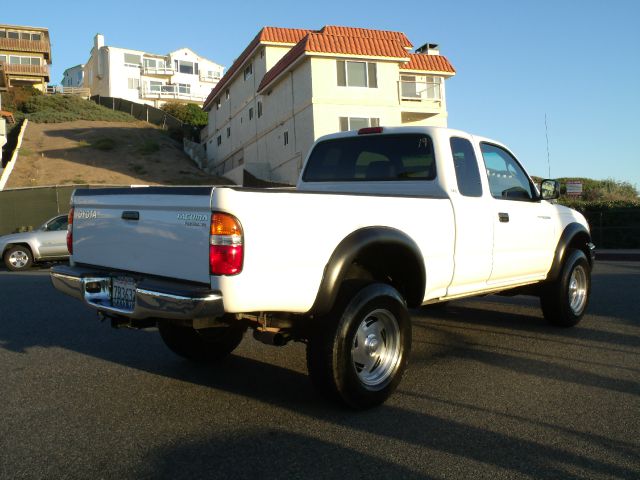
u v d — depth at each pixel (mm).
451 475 3227
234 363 5438
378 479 3174
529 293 6797
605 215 21922
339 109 31031
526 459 3428
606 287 10195
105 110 62906
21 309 8422
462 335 6520
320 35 30969
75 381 4926
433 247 4762
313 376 4023
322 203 3932
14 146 46625
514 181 6164
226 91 46250
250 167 36562
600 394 4555
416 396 4520
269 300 3648
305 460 3404
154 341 6367
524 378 4957
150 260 3957
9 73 64625
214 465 3346
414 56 34938
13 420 4047
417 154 5316
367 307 4082
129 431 3842
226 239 3480
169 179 40375
